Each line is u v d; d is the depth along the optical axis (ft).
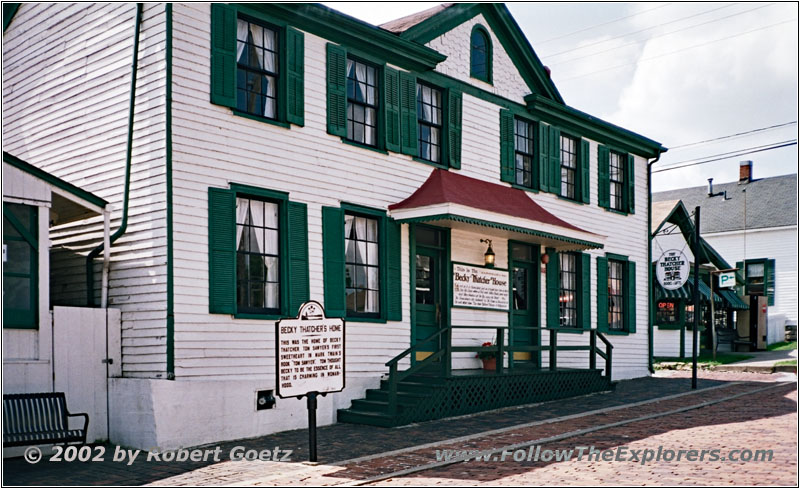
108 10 40.81
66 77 43.09
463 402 44.37
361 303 45.73
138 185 38.17
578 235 54.19
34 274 35.06
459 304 50.88
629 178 68.54
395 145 47.67
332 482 27.84
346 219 45.50
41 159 44.21
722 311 100.17
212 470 30.78
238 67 40.37
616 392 55.57
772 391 53.57
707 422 40.11
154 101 37.65
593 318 62.69
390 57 47.98
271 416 39.52
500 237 54.49
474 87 53.88
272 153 41.29
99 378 37.06
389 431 39.11
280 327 30.63
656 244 84.79
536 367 54.34
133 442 35.96
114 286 38.78
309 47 43.62
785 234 115.75
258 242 40.86
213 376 37.68
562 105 59.88
